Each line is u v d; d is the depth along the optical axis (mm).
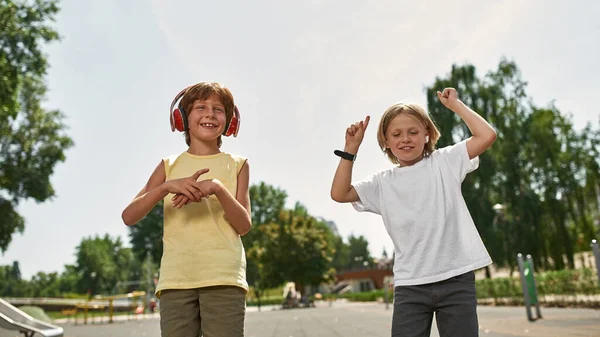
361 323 10023
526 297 8555
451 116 31391
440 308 2422
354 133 2600
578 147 35406
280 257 43719
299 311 22234
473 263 2420
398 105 2645
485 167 31547
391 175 2668
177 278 2213
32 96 28250
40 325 6594
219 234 2283
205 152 2510
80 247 111938
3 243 29281
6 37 16766
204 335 2209
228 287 2223
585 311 9914
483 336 6051
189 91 2510
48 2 17203
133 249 52375
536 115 34469
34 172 28750
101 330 13820
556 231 30719
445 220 2480
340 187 2609
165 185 2150
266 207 63438
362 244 128125
